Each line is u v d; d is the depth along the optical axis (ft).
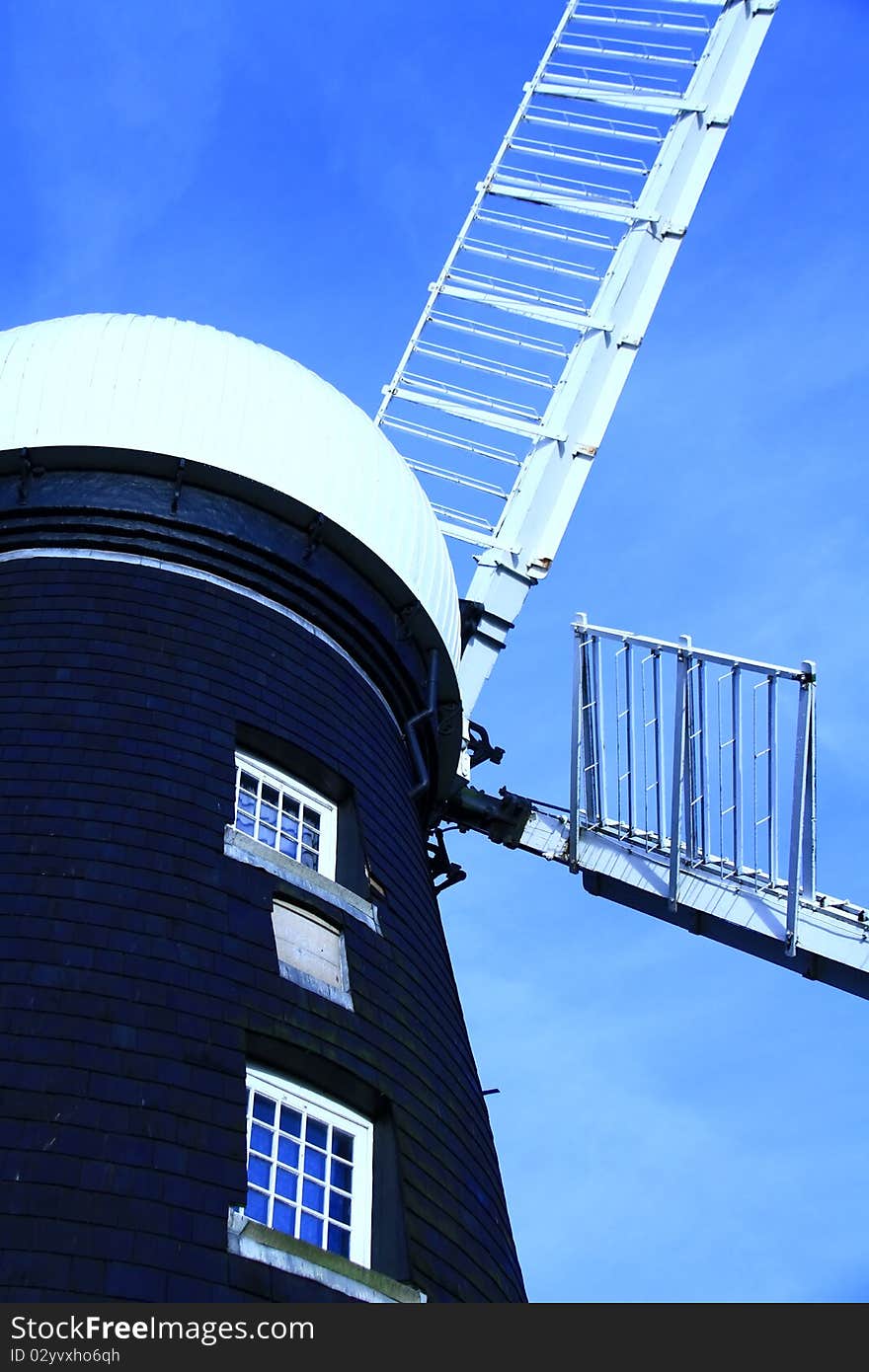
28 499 84.48
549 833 110.63
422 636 93.45
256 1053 64.03
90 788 70.03
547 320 126.82
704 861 103.14
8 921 63.31
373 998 70.59
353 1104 66.44
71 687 74.74
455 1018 77.30
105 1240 54.70
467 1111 72.84
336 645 87.76
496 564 118.11
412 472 96.32
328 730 81.25
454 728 95.25
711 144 133.18
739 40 136.56
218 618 82.07
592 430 123.13
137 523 84.33
